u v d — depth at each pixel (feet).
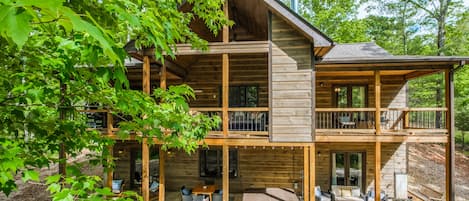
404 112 36.19
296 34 27.22
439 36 66.59
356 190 35.88
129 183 40.16
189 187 39.34
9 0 3.13
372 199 33.09
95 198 6.46
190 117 16.93
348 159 38.81
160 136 13.25
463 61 27.40
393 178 37.86
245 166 38.70
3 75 8.16
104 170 11.49
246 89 38.88
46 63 7.83
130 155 40.42
